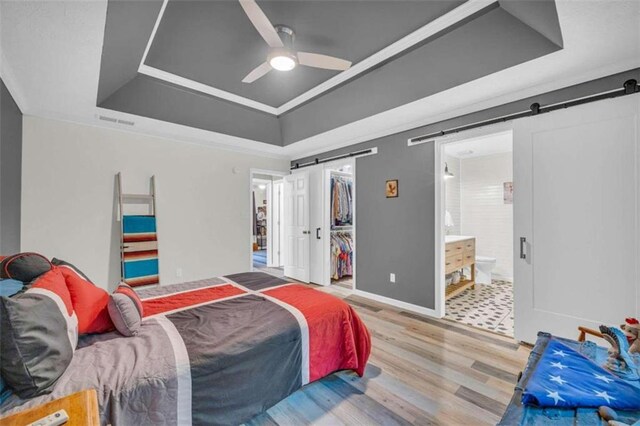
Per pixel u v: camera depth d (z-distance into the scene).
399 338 2.66
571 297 2.25
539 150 2.41
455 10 1.98
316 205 4.79
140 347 1.37
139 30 1.95
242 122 3.89
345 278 5.24
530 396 1.06
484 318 3.17
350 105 3.26
